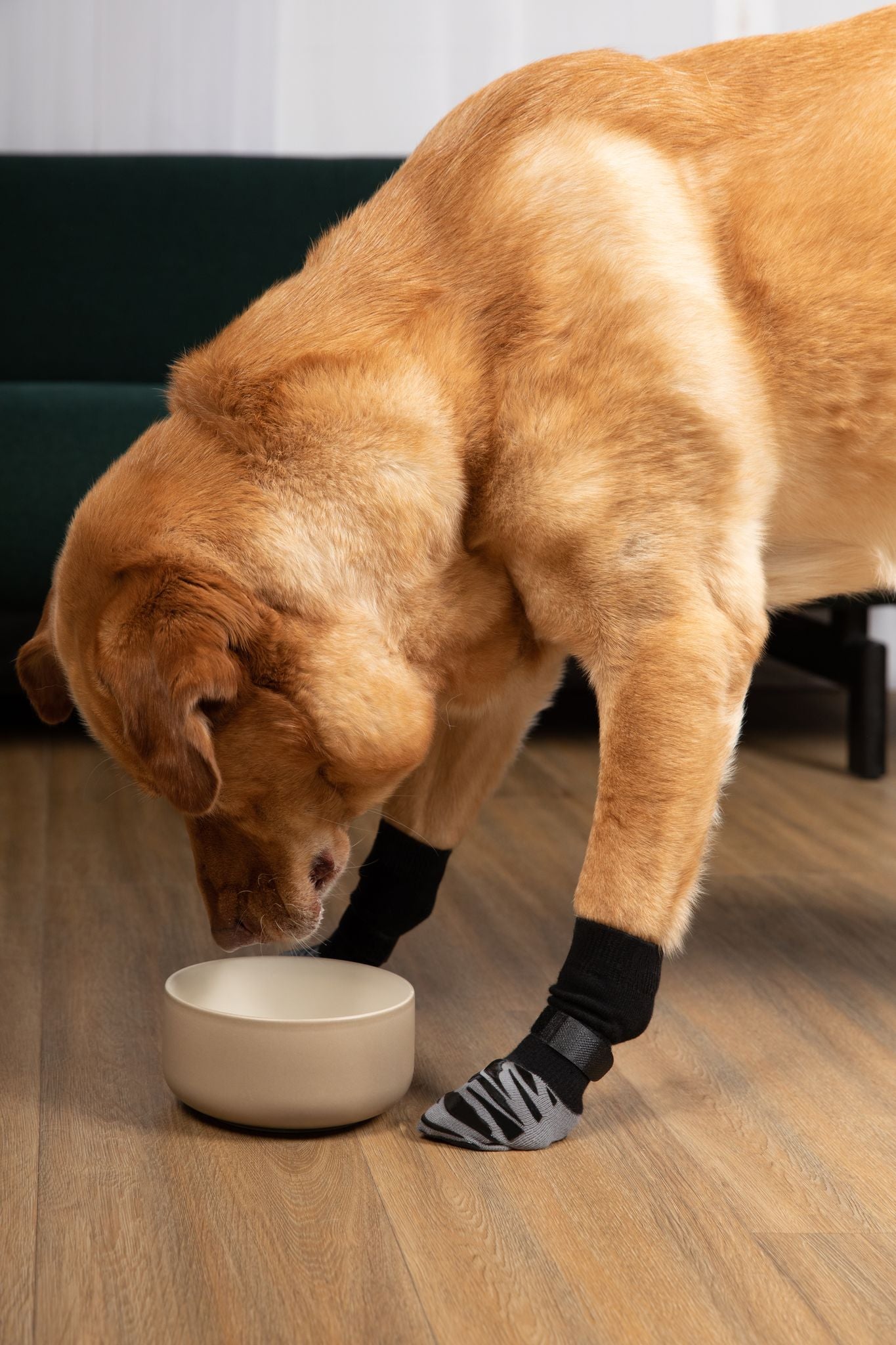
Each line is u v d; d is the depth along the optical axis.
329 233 1.46
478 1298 1.04
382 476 1.29
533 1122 1.28
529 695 1.54
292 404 1.31
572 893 2.14
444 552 1.33
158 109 3.87
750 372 1.38
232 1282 1.05
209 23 3.85
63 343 3.79
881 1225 1.17
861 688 2.92
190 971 1.42
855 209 1.40
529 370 1.31
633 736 1.29
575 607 1.33
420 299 1.35
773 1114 1.38
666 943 1.31
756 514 1.38
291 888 1.35
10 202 3.74
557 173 1.36
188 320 3.80
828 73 1.46
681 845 1.29
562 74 1.43
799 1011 1.66
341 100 3.90
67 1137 1.29
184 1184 1.20
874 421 1.42
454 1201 1.19
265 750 1.28
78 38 3.83
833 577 1.57
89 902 2.03
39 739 3.18
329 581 1.28
